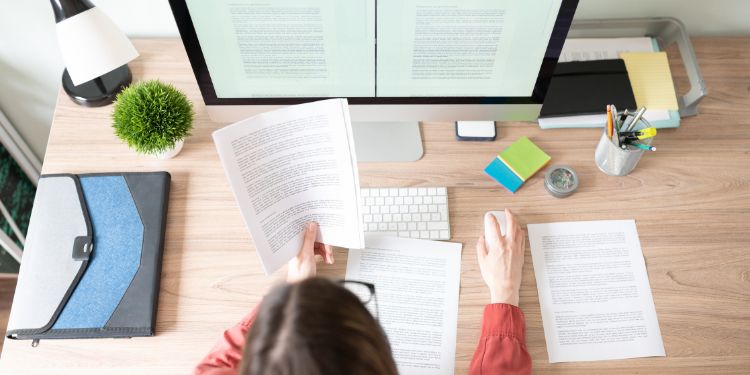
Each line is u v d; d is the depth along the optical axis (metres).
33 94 1.46
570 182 1.05
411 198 1.04
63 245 0.96
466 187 1.06
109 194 1.02
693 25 1.27
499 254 0.96
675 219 1.03
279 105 1.00
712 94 1.16
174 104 0.99
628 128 1.01
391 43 0.90
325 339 0.47
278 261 0.89
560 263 0.99
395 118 1.03
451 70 0.95
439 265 0.99
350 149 0.83
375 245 1.00
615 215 1.03
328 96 0.99
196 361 0.91
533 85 0.97
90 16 0.94
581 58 1.18
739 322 0.94
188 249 1.00
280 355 0.47
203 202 1.04
